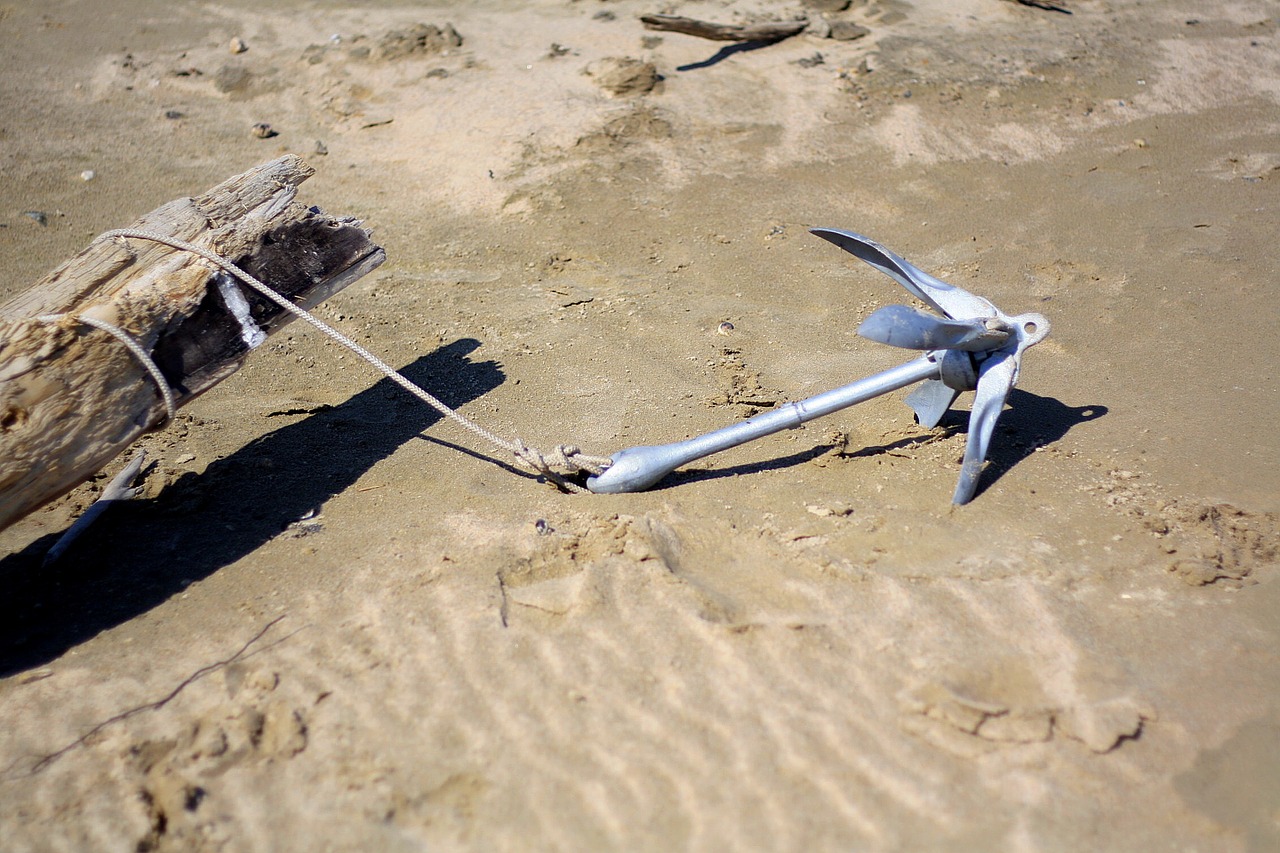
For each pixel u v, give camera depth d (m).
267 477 4.66
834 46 9.58
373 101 8.86
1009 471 4.49
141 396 3.95
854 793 2.92
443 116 8.59
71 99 8.71
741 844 2.79
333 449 4.90
